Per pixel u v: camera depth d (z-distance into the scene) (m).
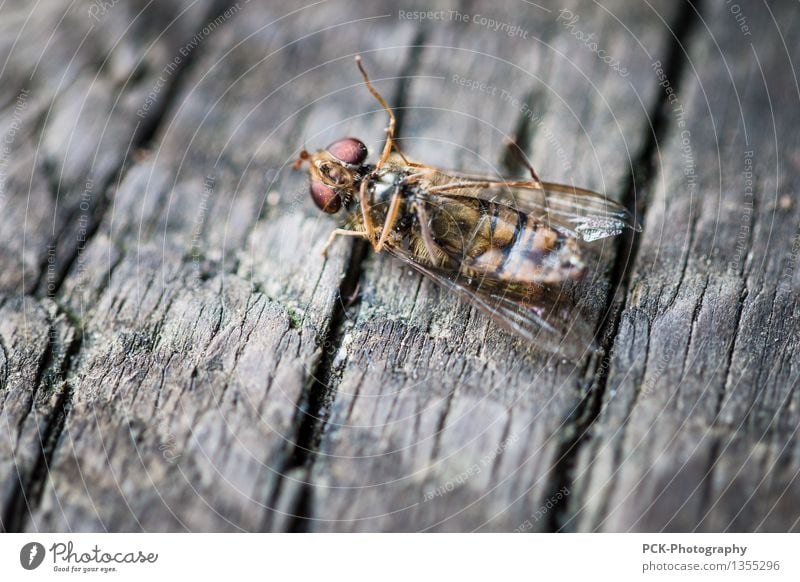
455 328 0.09
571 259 0.09
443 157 0.09
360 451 0.09
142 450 0.09
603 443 0.09
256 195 0.09
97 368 0.09
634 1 0.10
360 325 0.09
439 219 0.09
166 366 0.09
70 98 0.10
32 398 0.09
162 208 0.09
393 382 0.09
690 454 0.09
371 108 0.10
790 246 0.09
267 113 0.10
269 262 0.09
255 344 0.09
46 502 0.09
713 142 0.09
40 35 0.10
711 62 0.10
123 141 0.09
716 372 0.09
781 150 0.09
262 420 0.09
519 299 0.09
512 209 0.09
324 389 0.09
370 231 0.09
